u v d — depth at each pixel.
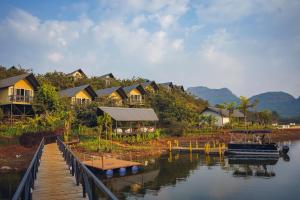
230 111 74.94
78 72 74.81
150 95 61.28
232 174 28.23
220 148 40.72
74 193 10.86
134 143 42.81
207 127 63.69
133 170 27.56
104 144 37.62
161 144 46.38
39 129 35.97
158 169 30.38
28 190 8.48
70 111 41.16
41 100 40.50
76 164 12.35
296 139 70.25
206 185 23.80
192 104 79.75
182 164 33.50
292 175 27.81
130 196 20.50
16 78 42.88
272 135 69.62
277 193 21.52
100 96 53.59
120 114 43.31
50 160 20.12
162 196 20.53
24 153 29.05
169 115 54.78
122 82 76.69
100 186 5.82
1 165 25.12
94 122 43.44
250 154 39.69
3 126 33.25
